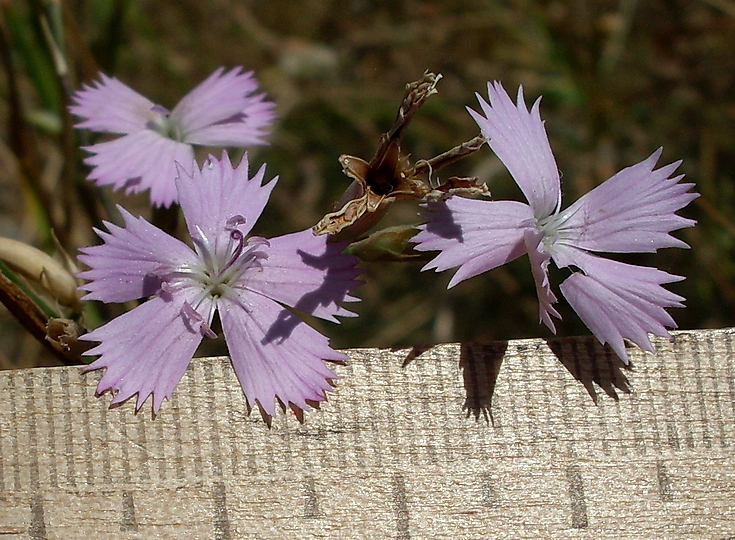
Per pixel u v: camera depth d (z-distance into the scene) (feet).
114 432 0.48
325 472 0.48
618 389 0.48
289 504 0.48
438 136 0.76
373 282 0.75
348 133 0.79
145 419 0.48
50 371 0.48
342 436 0.48
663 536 0.48
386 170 0.47
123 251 0.48
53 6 0.58
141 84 0.78
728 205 0.72
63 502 0.48
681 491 0.48
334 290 0.48
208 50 0.80
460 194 0.47
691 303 0.70
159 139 0.52
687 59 0.78
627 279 0.48
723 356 0.49
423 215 0.47
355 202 0.47
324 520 0.48
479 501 0.48
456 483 0.48
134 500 0.48
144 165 0.51
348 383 0.48
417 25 0.82
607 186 0.49
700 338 0.49
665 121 0.77
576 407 0.48
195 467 0.48
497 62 0.80
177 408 0.48
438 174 0.75
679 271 0.71
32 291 0.51
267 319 0.48
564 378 0.48
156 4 0.79
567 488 0.48
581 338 0.49
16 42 0.60
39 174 0.60
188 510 0.48
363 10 0.84
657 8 0.80
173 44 0.80
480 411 0.48
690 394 0.48
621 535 0.48
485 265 0.48
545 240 0.49
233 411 0.48
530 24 0.75
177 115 0.53
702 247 0.70
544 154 0.49
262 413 0.48
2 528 0.47
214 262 0.48
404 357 0.48
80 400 0.48
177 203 0.51
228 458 0.48
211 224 0.48
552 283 0.69
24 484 0.48
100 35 0.62
